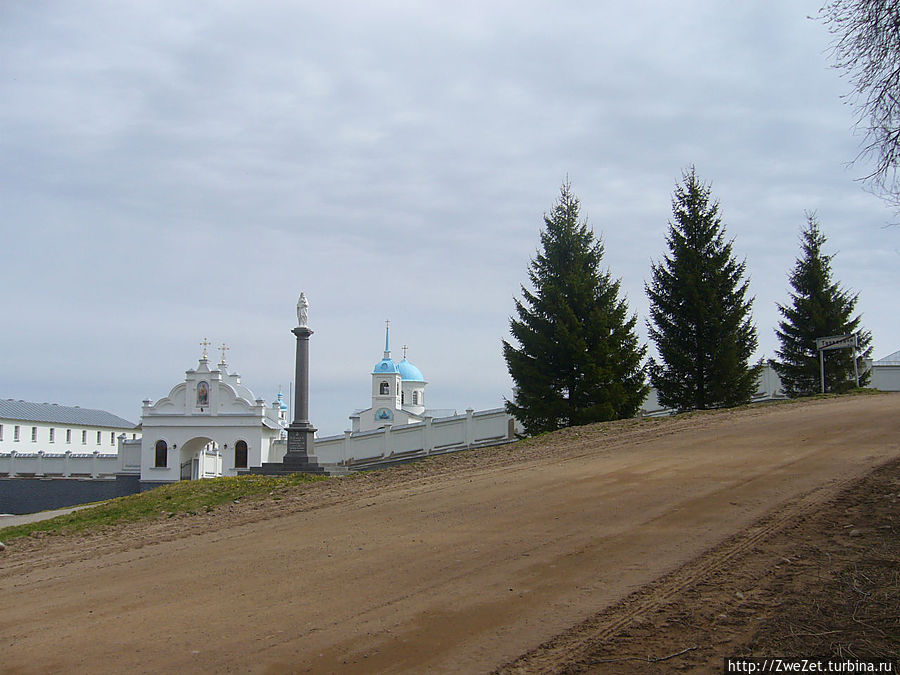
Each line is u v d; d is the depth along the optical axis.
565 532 10.80
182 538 13.16
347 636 7.41
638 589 8.12
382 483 17.69
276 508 15.59
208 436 55.09
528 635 7.12
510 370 33.19
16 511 54.00
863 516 9.94
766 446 16.86
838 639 6.45
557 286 33.12
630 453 17.78
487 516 12.38
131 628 8.07
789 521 10.16
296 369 36.59
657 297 35.66
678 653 6.50
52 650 7.54
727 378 33.81
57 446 78.44
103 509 18.83
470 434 35.78
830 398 29.05
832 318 41.62
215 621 8.12
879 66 10.55
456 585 8.78
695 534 10.05
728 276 35.47
